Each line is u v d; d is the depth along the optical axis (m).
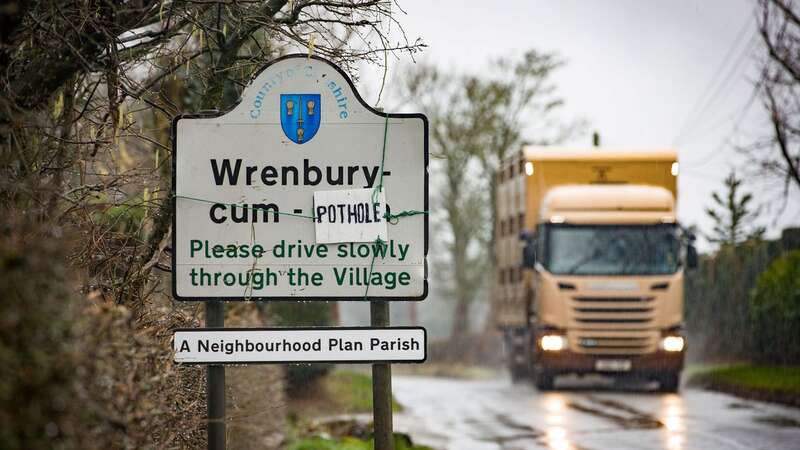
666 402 36.22
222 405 11.77
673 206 39.97
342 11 13.18
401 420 32.34
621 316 39.28
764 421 29.77
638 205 39.69
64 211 11.66
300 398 37.75
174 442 11.14
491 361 85.94
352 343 11.70
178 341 11.60
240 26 12.95
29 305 7.11
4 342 6.93
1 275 6.95
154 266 12.95
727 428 28.14
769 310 46.06
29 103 11.31
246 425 18.38
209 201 11.98
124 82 12.70
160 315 12.30
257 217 12.00
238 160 12.02
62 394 7.23
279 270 11.99
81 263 11.50
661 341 39.28
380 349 11.71
